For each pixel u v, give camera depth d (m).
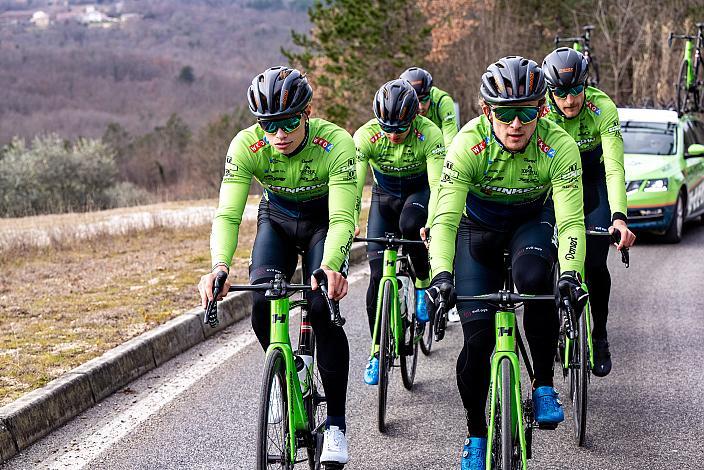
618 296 8.06
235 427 4.63
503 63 3.43
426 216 5.72
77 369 5.14
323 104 30.14
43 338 6.07
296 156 3.87
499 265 3.97
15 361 5.44
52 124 117.00
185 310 6.96
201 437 4.49
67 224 13.58
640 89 26.14
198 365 5.89
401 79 5.78
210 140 52.34
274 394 3.42
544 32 33.50
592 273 5.27
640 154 11.70
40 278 8.99
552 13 34.19
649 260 10.06
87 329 6.33
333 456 3.79
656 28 27.12
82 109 125.75
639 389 5.28
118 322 6.57
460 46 31.02
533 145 3.65
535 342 3.77
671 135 11.93
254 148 3.87
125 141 77.31
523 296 3.26
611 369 5.73
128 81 142.75
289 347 3.58
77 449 4.33
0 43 165.12
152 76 147.12
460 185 3.65
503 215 3.85
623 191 4.90
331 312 3.44
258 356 6.09
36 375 5.13
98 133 114.69
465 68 30.73
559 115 5.21
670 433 4.51
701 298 7.85
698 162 12.42
